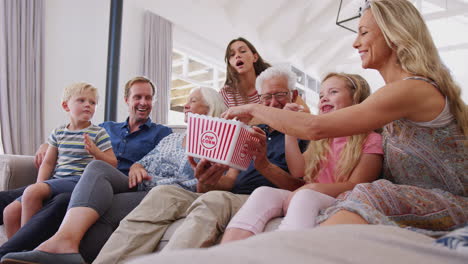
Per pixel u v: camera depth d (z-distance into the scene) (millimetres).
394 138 848
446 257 256
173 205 1090
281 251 238
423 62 787
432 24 8758
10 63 3410
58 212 1184
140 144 1734
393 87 741
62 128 1612
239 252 232
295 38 7691
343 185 958
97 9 4305
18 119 3475
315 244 259
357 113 721
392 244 279
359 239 281
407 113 741
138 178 1332
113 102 3471
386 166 982
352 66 9211
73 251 971
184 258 220
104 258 948
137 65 4883
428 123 760
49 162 1554
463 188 763
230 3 6398
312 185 947
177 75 5957
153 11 5105
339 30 7352
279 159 1330
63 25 3959
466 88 8516
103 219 1133
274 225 854
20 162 1607
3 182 1550
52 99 3830
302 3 6633
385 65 886
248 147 973
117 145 1753
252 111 863
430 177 793
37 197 1254
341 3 2150
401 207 685
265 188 944
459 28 8656
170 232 1042
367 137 1053
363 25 890
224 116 923
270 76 1371
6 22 3406
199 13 5836
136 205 1195
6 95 3361
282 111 796
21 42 3496
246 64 2178
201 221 948
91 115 1617
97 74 4293
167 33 5219
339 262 230
